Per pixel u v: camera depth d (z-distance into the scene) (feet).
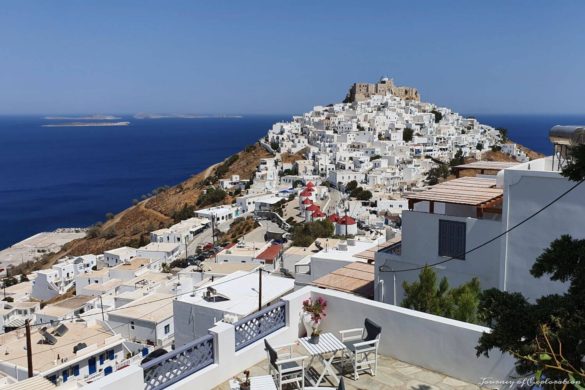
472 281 37.37
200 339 24.97
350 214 290.97
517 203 37.73
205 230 307.58
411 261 48.55
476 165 59.36
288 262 154.30
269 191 367.66
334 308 30.37
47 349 105.60
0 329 178.40
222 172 462.60
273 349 24.64
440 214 46.42
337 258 79.30
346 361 27.61
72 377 98.78
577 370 17.17
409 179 373.40
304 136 531.91
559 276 20.79
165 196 432.66
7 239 382.01
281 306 29.60
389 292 50.72
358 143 456.45
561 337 18.25
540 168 45.29
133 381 21.74
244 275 99.76
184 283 150.20
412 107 625.41
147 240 305.73
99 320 124.67
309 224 238.48
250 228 283.38
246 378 24.39
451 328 25.76
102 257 277.03
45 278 231.50
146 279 186.60
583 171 20.63
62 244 361.71
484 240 43.50
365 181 362.33
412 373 26.50
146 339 120.37
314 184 355.97
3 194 546.67
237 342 26.84
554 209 35.88
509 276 38.63
